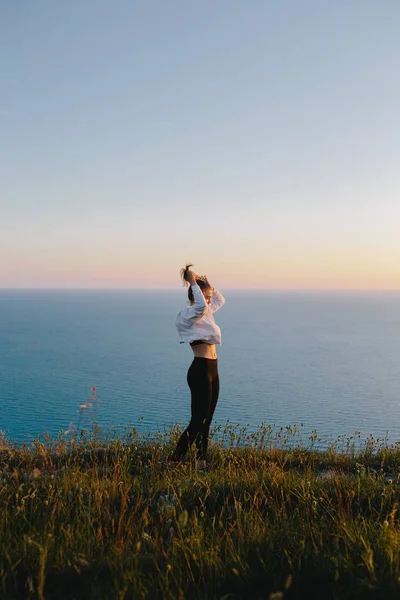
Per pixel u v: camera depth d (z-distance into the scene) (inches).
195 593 121.0
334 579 122.3
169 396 5226.4
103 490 191.3
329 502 181.9
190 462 234.8
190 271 261.6
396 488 199.6
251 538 147.9
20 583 125.1
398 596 113.5
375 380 7406.5
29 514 169.6
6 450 278.7
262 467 245.8
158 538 149.3
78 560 131.1
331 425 3937.0
